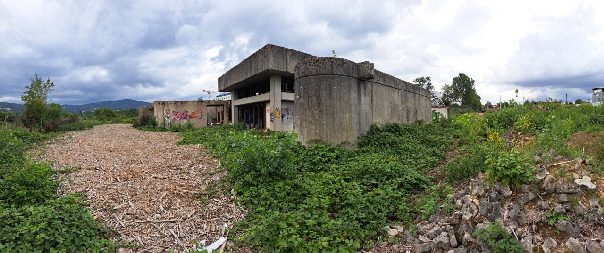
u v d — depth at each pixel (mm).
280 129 17141
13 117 19922
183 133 18469
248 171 6621
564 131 7629
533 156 5051
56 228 4160
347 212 5062
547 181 4203
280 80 17078
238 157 7016
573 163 4641
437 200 5363
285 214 4531
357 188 5691
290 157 6602
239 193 6016
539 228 3762
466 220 4176
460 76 52500
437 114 25828
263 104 19172
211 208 5438
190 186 6539
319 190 5672
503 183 4434
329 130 9094
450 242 3945
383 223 4801
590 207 3756
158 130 22188
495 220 3959
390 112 13828
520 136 9039
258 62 16281
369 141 9680
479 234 3742
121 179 6855
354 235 4387
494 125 10836
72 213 4578
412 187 6316
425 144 10305
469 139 9727
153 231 4652
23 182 5398
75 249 3947
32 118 18922
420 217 4984
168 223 4898
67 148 11375
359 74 9719
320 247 3975
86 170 7590
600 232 3488
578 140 6965
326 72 9141
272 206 5285
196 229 4762
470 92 50406
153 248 4230
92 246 4094
